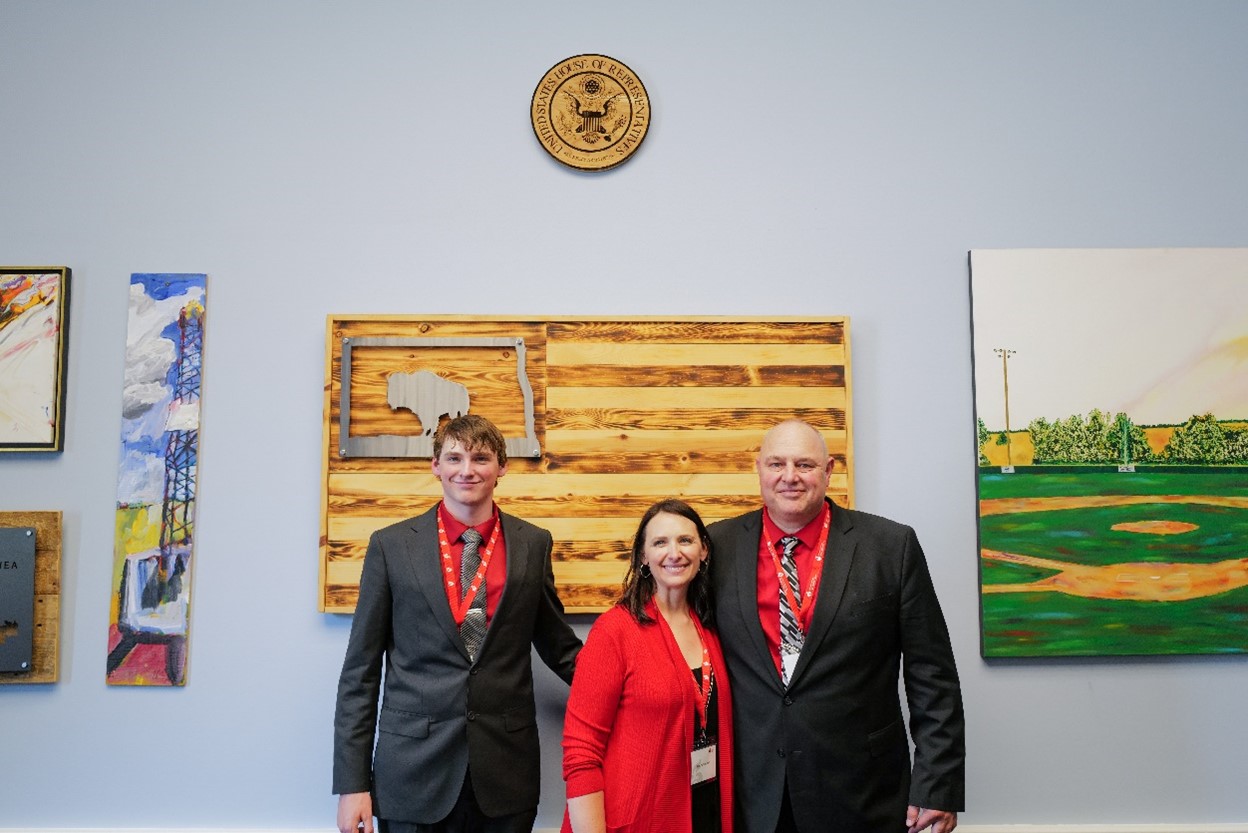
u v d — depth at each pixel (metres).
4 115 2.46
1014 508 2.37
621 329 2.38
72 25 2.48
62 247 2.44
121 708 2.33
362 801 1.95
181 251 2.44
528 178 2.46
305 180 2.46
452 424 2.03
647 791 1.72
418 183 2.46
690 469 2.36
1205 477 2.39
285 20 2.49
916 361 2.44
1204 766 2.36
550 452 2.36
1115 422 2.40
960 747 1.90
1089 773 2.35
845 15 2.52
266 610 2.35
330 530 2.32
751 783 1.82
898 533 1.97
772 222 2.46
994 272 2.43
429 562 1.99
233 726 2.33
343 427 2.34
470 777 1.90
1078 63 2.49
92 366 2.41
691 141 2.48
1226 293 2.43
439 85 2.48
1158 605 2.36
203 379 2.41
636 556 1.88
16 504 2.38
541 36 2.49
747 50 2.50
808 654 1.83
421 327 2.37
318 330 2.42
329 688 2.34
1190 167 2.50
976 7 2.50
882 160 2.48
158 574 2.35
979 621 2.38
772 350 2.39
